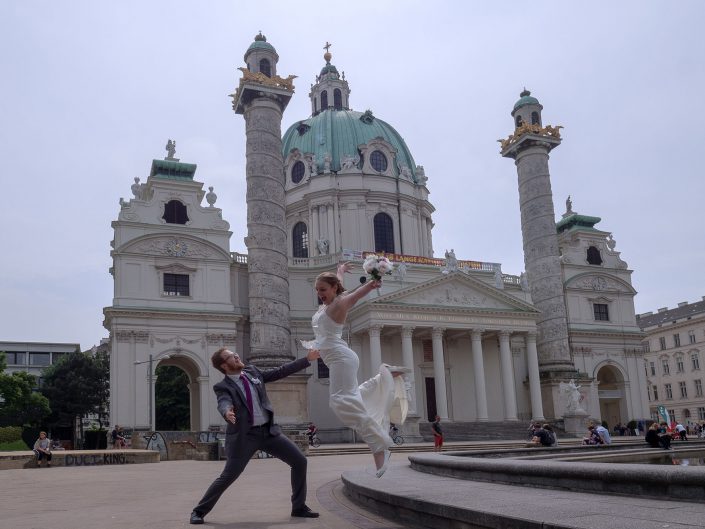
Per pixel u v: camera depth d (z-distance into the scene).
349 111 83.69
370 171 77.19
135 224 57.53
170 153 61.88
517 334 66.12
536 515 6.64
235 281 61.28
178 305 57.62
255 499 12.72
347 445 48.12
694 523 5.97
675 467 8.03
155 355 56.12
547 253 67.31
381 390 8.59
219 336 58.31
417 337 66.25
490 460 11.77
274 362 53.16
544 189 68.19
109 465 31.30
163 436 37.94
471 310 62.28
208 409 56.81
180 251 58.56
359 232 74.69
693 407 97.69
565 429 61.22
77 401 80.06
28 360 118.69
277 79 57.38
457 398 66.81
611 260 78.56
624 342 76.00
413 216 78.62
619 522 6.08
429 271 68.50
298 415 53.53
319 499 12.46
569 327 73.31
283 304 55.44
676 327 101.88
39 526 9.06
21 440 63.22
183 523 9.13
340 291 8.72
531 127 68.31
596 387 73.25
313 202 75.88
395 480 11.72
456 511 7.48
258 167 56.12
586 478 8.84
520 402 68.75
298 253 77.69
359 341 62.88
